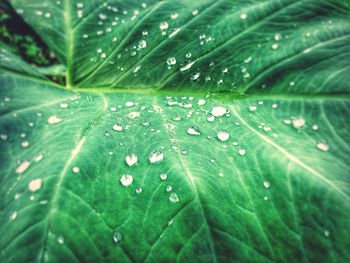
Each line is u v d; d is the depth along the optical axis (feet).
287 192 0.48
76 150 0.50
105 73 0.70
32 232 0.42
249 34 0.67
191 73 0.65
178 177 0.48
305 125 0.57
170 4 0.73
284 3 0.70
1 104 0.58
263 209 0.47
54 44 0.73
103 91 0.68
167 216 0.45
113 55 0.71
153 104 0.62
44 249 0.41
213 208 0.46
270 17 0.69
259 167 0.51
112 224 0.43
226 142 0.54
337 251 0.44
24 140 0.53
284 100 0.60
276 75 0.62
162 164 0.49
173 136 0.54
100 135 0.53
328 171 0.50
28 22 0.75
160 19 0.71
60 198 0.45
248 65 0.64
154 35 0.70
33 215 0.43
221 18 0.69
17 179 0.48
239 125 0.57
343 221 0.46
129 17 0.73
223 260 0.43
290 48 0.65
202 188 0.47
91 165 0.49
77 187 0.46
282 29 0.67
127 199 0.46
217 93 0.63
